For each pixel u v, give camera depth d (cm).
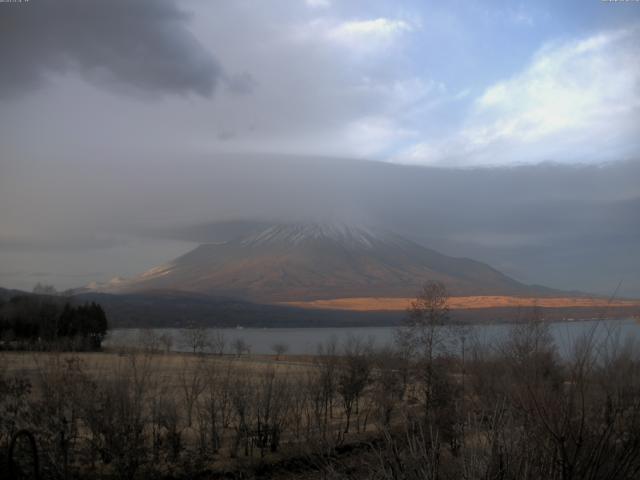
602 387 655
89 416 2073
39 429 1892
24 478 1791
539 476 636
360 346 4322
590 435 639
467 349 2005
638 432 634
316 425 2602
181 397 2931
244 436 2653
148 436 2342
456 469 728
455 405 1391
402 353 2827
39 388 2091
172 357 5034
